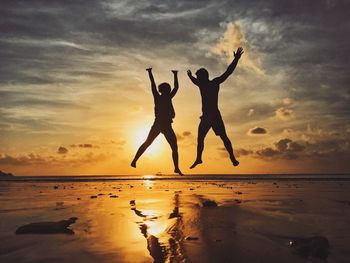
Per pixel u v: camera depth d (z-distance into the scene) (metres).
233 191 23.14
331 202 14.32
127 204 13.56
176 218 9.41
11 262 5.56
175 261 5.47
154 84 7.94
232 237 7.08
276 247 6.32
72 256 5.81
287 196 17.91
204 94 7.31
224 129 7.30
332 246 6.47
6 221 9.58
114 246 6.44
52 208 12.51
